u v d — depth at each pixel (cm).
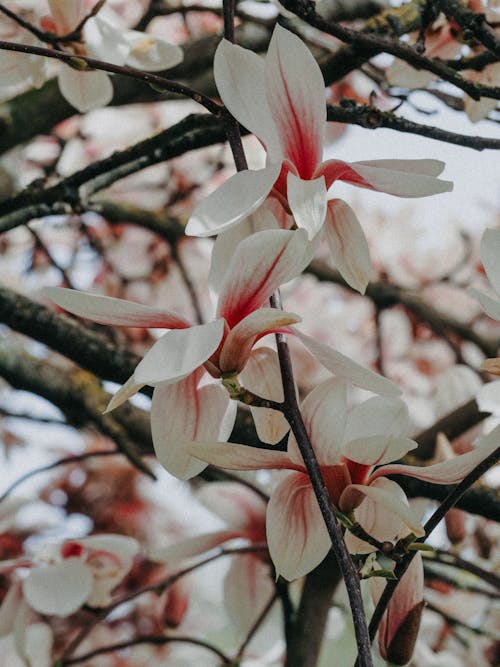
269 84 107
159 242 281
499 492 151
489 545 194
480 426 158
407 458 152
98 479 241
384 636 108
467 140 127
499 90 129
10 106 182
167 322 100
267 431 107
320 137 108
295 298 314
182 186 280
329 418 103
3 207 152
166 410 104
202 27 242
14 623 156
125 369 170
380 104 165
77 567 153
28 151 277
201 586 223
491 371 100
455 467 102
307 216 101
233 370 101
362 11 188
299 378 289
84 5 139
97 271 279
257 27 185
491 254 99
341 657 249
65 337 170
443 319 264
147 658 220
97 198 248
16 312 170
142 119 284
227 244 107
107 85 145
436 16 138
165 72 182
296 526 105
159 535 240
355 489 103
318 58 163
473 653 188
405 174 103
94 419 179
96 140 281
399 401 105
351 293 310
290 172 105
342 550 95
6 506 163
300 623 162
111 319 100
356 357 304
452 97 146
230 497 164
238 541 169
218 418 105
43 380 184
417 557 108
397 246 303
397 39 147
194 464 104
